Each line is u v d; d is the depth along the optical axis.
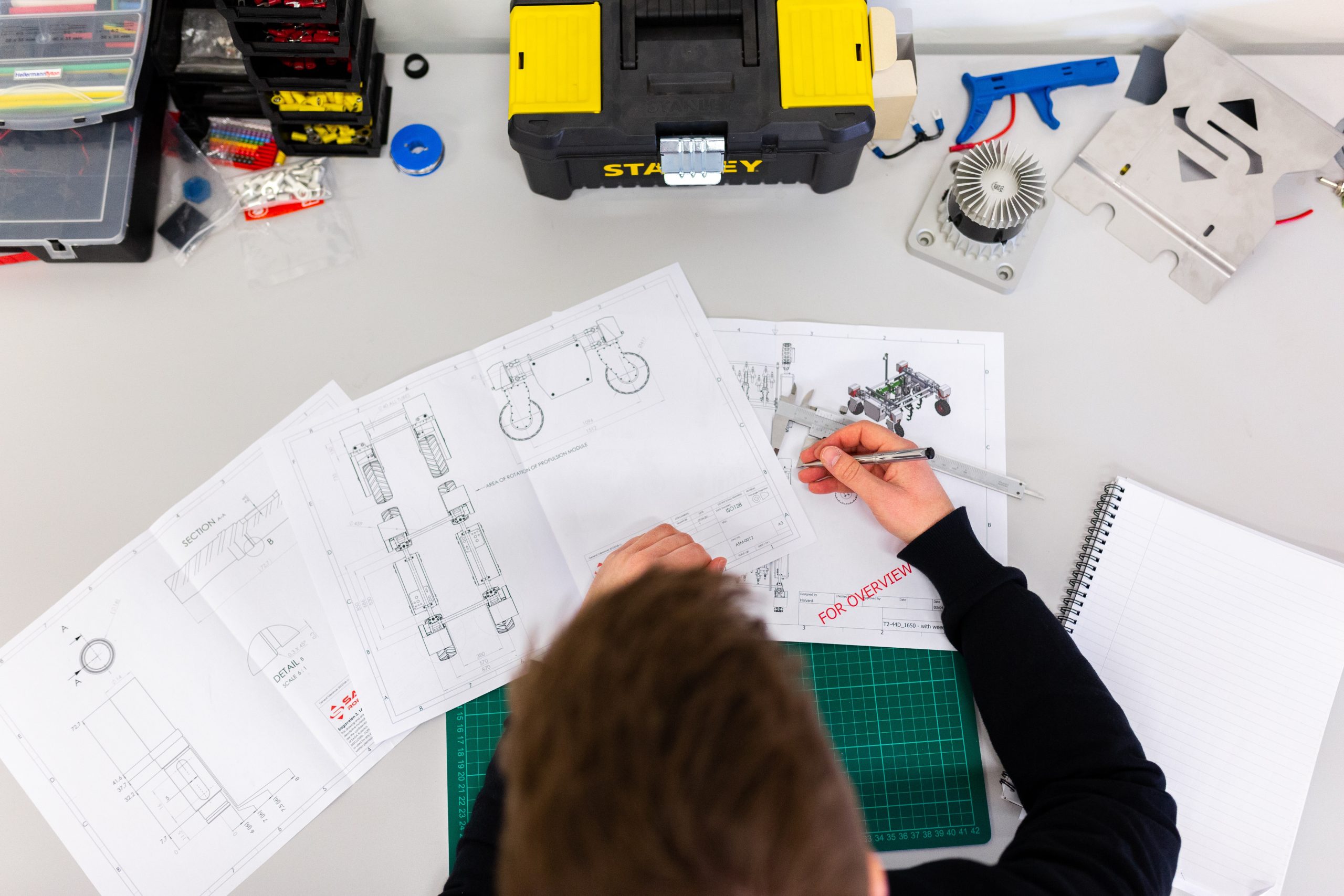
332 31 0.80
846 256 0.89
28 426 0.85
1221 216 0.87
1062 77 0.90
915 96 0.83
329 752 0.81
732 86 0.79
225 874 0.79
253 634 0.83
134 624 0.82
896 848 0.78
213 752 0.81
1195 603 0.81
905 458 0.80
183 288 0.88
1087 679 0.72
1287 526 0.84
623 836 0.35
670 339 0.87
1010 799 0.78
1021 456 0.85
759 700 0.37
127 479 0.85
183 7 0.86
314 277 0.88
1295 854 0.78
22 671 0.81
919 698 0.81
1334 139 0.87
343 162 0.90
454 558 0.83
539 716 0.39
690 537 0.79
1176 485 0.84
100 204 0.84
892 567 0.83
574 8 0.80
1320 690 0.80
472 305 0.88
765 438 0.85
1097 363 0.86
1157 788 0.67
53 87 0.81
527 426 0.86
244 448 0.85
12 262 0.87
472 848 0.67
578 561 0.83
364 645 0.82
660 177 0.87
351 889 0.78
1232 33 0.93
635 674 0.38
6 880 0.79
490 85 0.92
